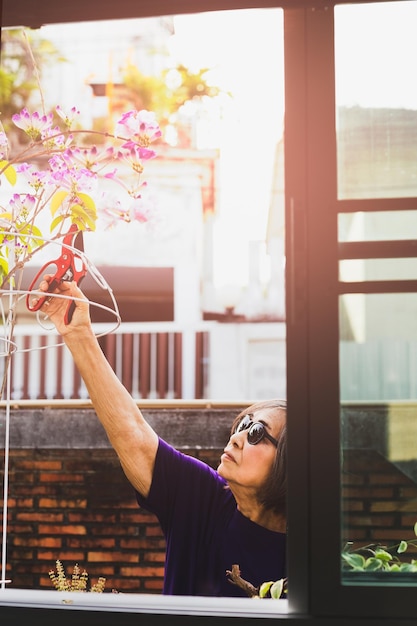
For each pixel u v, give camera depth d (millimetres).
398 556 1840
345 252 1897
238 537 2951
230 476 2977
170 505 3029
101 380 2930
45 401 4262
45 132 2439
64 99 5590
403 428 1862
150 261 6062
